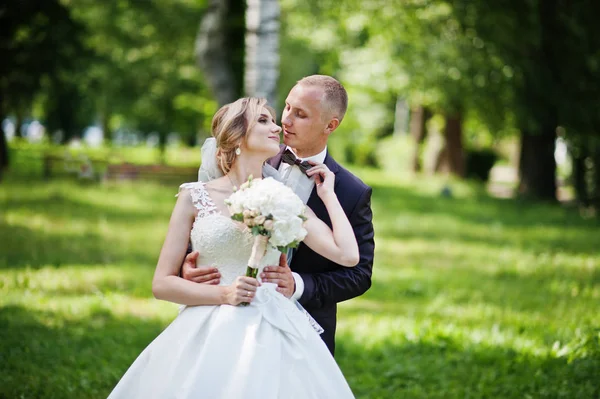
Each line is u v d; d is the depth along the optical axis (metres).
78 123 40.47
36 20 20.03
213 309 3.43
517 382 5.71
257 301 3.44
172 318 7.62
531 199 22.86
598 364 5.81
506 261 11.91
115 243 11.63
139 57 26.22
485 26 19.33
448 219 17.58
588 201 20.56
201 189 3.54
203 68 17.05
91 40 24.36
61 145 38.19
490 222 17.28
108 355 6.12
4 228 12.14
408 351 6.69
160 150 33.38
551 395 5.38
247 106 3.56
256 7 10.09
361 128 38.81
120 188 19.89
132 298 8.42
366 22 21.52
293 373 3.38
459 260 12.07
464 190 25.78
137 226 13.62
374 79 24.64
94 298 8.03
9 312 7.25
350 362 6.41
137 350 6.36
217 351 3.30
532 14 19.08
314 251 3.70
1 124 22.05
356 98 34.53
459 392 5.58
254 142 3.51
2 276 8.82
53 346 6.23
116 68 27.05
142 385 3.44
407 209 19.31
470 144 35.81
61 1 20.89
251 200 3.27
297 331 3.46
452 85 20.80
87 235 12.16
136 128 42.12
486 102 21.02
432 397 5.51
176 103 29.91
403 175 31.47
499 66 19.92
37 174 22.38
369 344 6.86
